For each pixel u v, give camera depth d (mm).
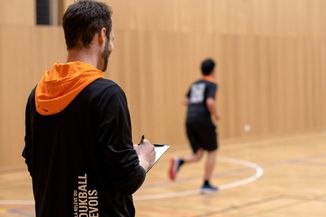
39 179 2154
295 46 14070
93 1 2133
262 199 6898
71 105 2029
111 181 1993
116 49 10305
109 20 2150
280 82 13688
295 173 8797
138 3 10477
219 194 7277
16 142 9352
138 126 10797
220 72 12281
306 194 7156
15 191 7777
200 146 7477
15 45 9242
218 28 12234
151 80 11016
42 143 2119
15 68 9266
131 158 1985
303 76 14328
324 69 14922
